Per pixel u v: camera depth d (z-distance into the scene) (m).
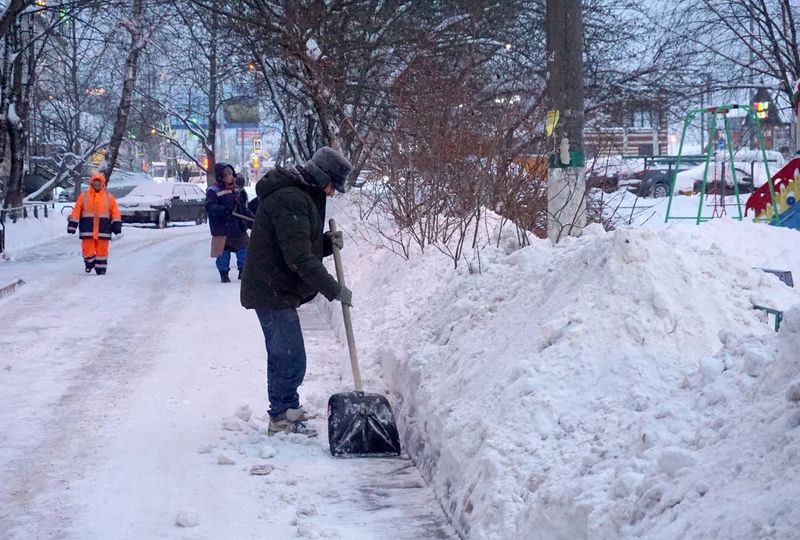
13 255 19.55
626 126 19.73
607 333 4.55
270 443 5.89
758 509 2.52
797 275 9.62
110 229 16.05
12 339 9.61
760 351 3.54
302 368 6.08
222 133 56.56
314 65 17.28
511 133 9.34
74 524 4.54
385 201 11.74
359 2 17.73
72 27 32.69
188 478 5.22
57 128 39.94
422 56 15.55
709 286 4.86
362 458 5.61
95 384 7.56
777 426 2.81
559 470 3.75
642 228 5.03
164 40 27.47
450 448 4.65
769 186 14.71
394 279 9.41
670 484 3.00
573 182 8.48
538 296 5.32
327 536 4.28
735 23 27.78
